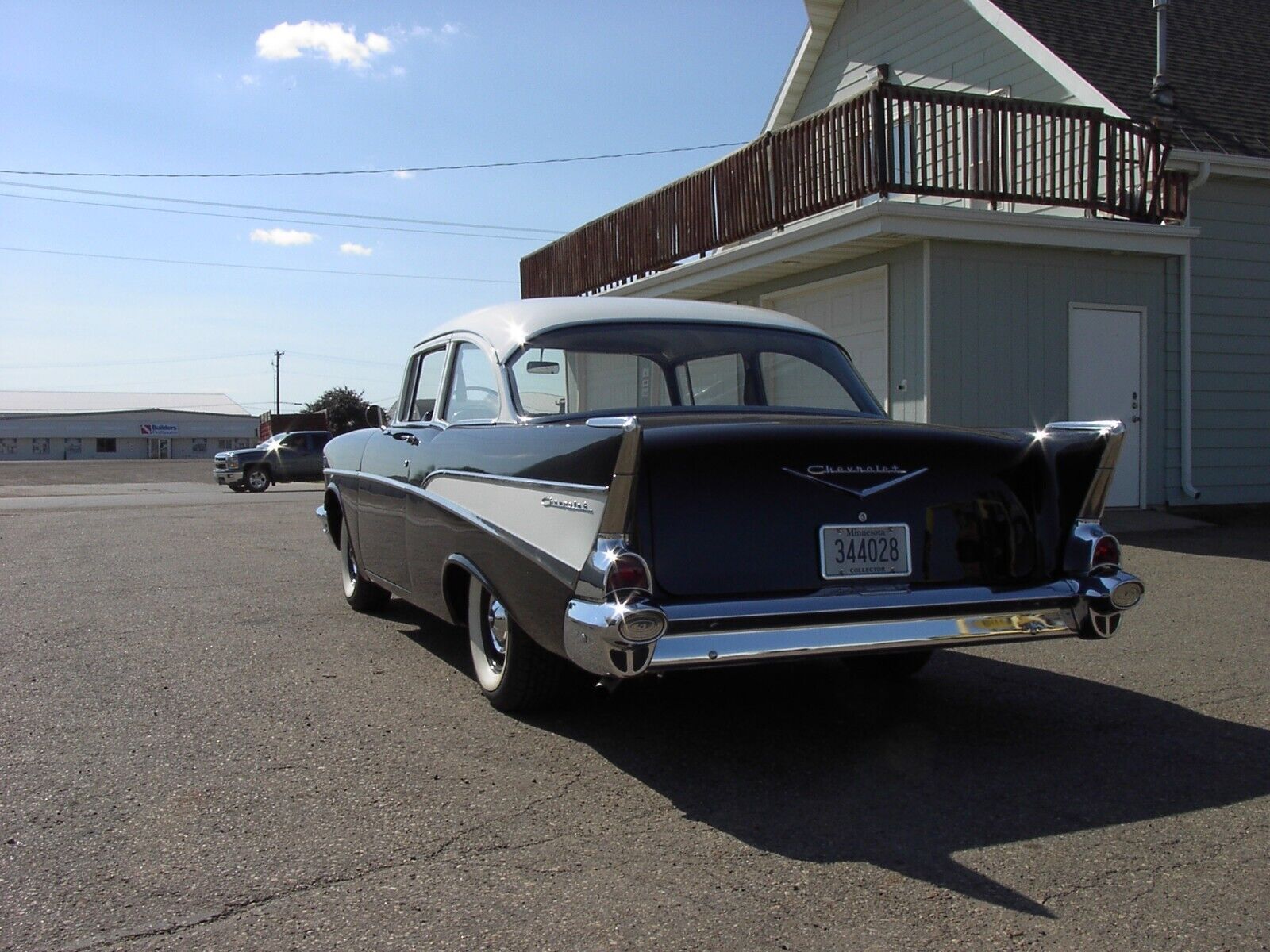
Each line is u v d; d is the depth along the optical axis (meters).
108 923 2.68
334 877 2.94
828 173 10.28
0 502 19.59
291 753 3.99
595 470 3.44
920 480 3.84
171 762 3.88
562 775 3.76
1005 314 10.39
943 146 9.96
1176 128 11.45
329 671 5.21
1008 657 5.56
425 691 4.86
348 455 6.47
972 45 12.91
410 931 2.64
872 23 14.56
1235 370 11.91
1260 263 12.03
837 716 4.51
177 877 2.94
